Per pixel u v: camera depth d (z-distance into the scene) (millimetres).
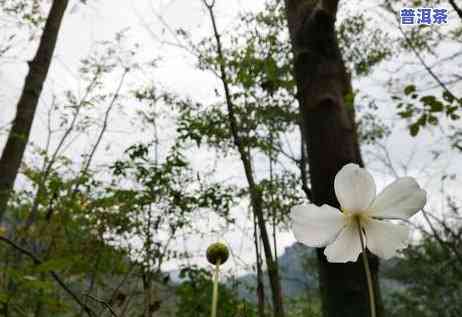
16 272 1038
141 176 3812
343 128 2000
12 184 3691
